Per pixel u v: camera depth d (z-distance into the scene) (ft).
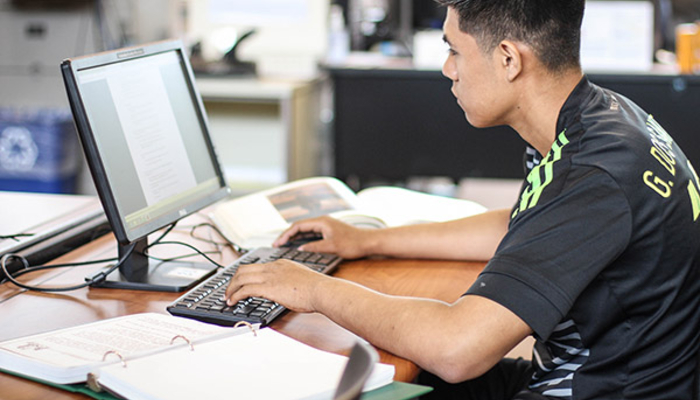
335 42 14.66
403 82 13.02
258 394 3.02
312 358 3.38
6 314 4.13
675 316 3.93
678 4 13.09
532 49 4.01
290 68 14.52
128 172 4.46
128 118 4.55
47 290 4.48
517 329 3.49
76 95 4.09
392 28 14.48
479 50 4.12
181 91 5.14
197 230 5.84
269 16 14.39
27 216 5.96
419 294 4.56
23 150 13.79
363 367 2.28
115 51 4.51
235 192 14.67
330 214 5.68
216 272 4.87
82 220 5.70
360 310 3.82
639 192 3.72
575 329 3.94
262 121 14.83
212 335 3.62
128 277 4.65
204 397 2.98
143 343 3.54
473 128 13.01
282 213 5.71
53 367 3.25
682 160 4.22
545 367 4.14
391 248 5.17
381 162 13.39
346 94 13.24
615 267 3.80
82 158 14.25
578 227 3.61
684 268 3.92
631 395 3.92
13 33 14.06
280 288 4.08
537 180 3.88
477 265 5.11
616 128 3.90
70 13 13.93
